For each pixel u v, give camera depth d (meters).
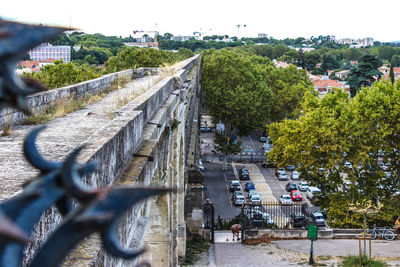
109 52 122.56
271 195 53.75
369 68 103.25
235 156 75.44
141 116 10.47
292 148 36.09
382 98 35.06
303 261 27.23
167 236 18.92
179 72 26.09
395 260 27.28
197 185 34.22
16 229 1.21
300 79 87.62
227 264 26.67
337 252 29.19
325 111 36.12
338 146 34.03
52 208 4.46
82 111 15.94
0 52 1.24
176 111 21.41
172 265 20.72
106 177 6.82
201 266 26.28
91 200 1.52
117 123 8.52
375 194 34.47
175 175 22.88
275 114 80.75
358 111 35.72
